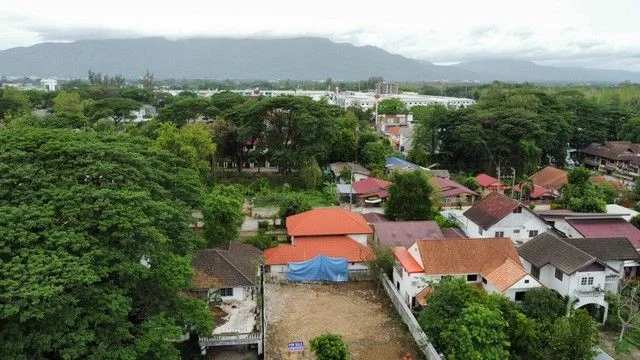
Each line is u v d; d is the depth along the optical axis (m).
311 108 68.38
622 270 37.72
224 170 79.19
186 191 33.41
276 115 69.62
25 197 22.80
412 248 37.25
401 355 30.09
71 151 26.72
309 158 69.06
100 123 79.38
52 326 18.39
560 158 85.62
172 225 27.25
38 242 20.41
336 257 40.81
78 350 18.14
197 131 60.03
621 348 30.30
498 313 27.30
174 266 24.88
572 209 54.28
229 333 29.05
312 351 28.58
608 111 99.38
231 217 40.91
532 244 38.03
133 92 151.62
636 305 32.88
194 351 28.89
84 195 22.80
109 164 26.34
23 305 17.06
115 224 21.75
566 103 97.44
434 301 29.38
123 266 20.83
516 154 76.56
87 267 19.19
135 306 23.56
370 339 31.70
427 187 49.72
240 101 92.00
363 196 61.31
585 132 93.00
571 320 27.89
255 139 73.56
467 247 36.25
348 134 81.19
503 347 27.30
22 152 25.83
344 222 43.84
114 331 20.17
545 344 28.20
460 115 79.88
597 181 66.25
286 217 50.41
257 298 33.75
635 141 92.44
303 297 37.09
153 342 21.20
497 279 33.31
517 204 45.47
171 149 55.25
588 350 26.97
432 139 82.50
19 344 17.59
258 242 42.59
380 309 35.59
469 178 68.88
